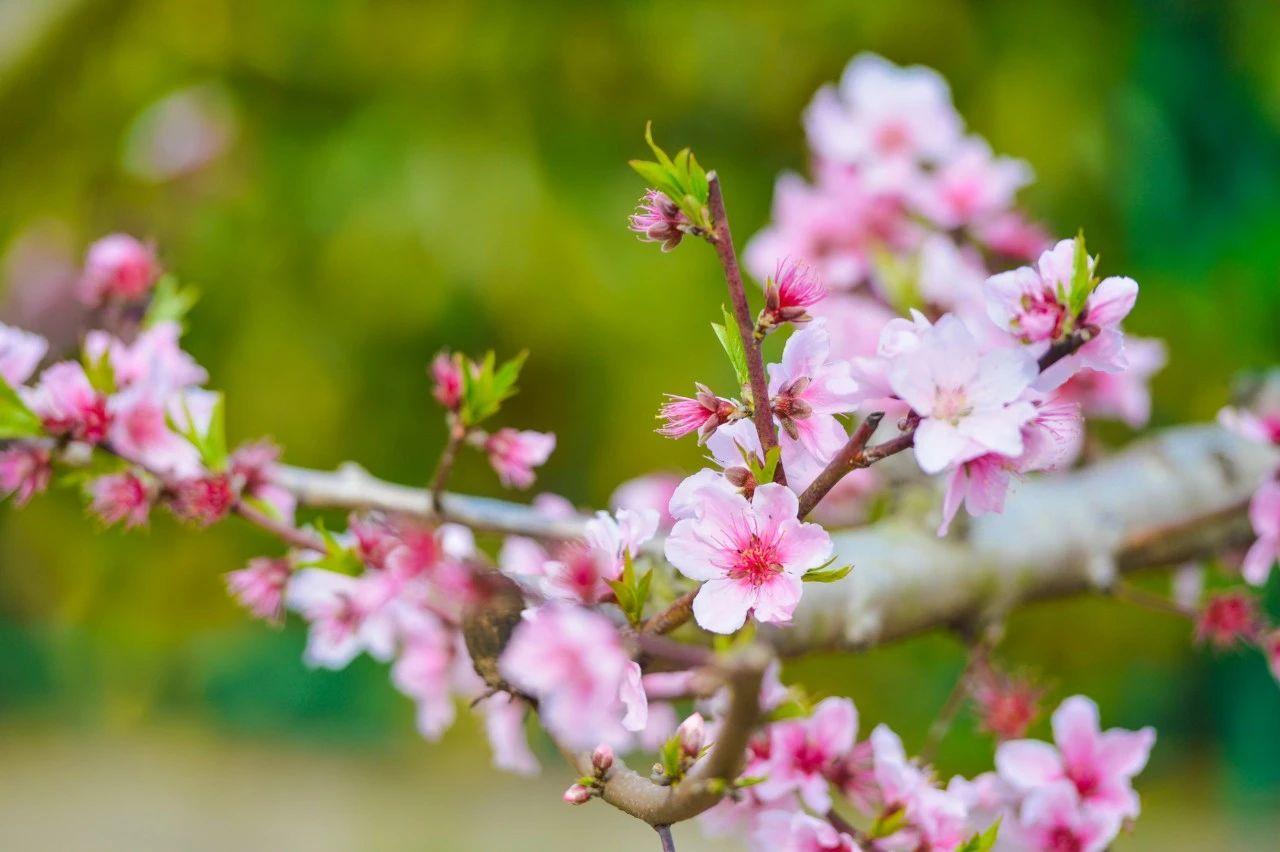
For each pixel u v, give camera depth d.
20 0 6.41
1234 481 2.20
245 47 6.39
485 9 6.35
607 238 6.16
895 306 2.41
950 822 1.39
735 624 1.09
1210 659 7.20
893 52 6.31
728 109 6.38
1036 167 6.12
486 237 6.02
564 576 1.14
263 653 8.84
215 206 6.28
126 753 8.70
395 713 8.29
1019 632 6.21
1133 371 2.38
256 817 7.50
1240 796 7.32
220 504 1.65
